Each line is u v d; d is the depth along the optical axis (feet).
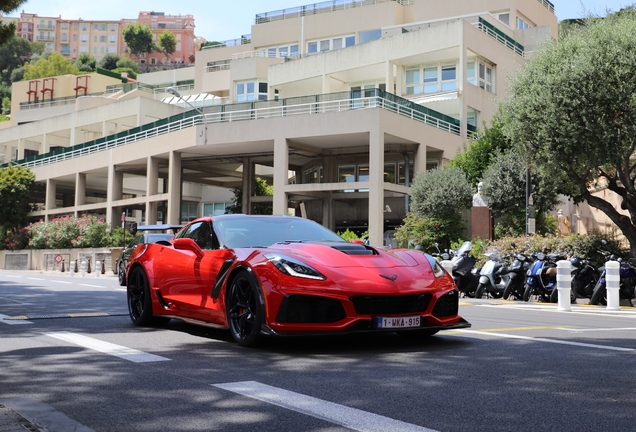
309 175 141.28
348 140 116.16
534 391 14.33
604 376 15.98
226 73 200.95
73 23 610.65
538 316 33.09
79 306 38.06
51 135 199.11
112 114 175.11
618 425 11.60
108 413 12.75
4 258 155.33
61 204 199.41
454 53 123.95
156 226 66.33
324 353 19.77
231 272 21.71
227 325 21.86
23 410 12.92
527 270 47.26
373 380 15.61
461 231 97.40
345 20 171.01
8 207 168.14
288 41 179.52
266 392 14.35
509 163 87.71
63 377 16.28
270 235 24.20
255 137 117.50
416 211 97.81
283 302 19.62
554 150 56.90
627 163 58.70
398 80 131.03
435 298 20.45
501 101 64.03
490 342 21.99
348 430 11.37
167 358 18.97
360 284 19.56
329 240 24.47
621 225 58.18
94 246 136.36
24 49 530.27
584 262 45.68
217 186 164.66
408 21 168.55
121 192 149.89
